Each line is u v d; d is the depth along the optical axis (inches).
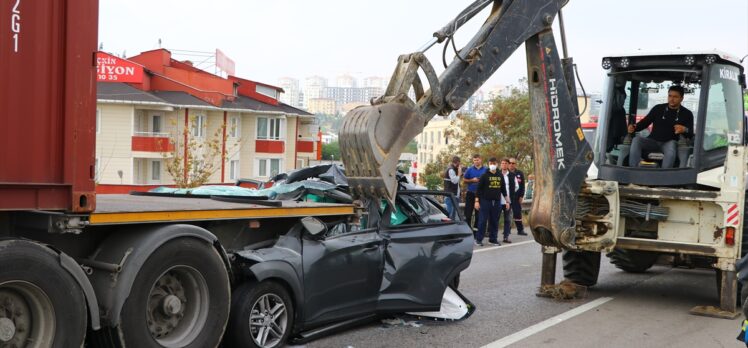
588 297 414.3
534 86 366.9
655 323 351.3
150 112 1726.1
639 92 420.2
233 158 1961.1
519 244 661.3
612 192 387.9
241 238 283.6
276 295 271.9
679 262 485.4
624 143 417.4
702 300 412.5
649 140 406.0
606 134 415.2
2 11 197.0
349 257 297.7
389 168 289.6
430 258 328.5
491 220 654.5
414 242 324.5
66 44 211.6
